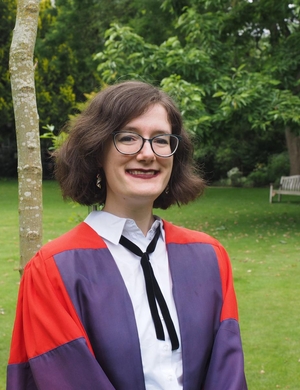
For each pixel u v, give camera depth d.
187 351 1.58
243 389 1.58
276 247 7.96
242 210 12.51
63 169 1.76
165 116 1.67
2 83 20.30
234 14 10.35
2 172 23.61
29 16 2.45
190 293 1.65
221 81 8.88
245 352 4.07
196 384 1.57
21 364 1.60
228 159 20.30
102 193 1.80
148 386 1.52
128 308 1.54
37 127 2.48
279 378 3.65
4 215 11.88
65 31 18.89
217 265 1.75
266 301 5.29
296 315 4.88
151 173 1.65
